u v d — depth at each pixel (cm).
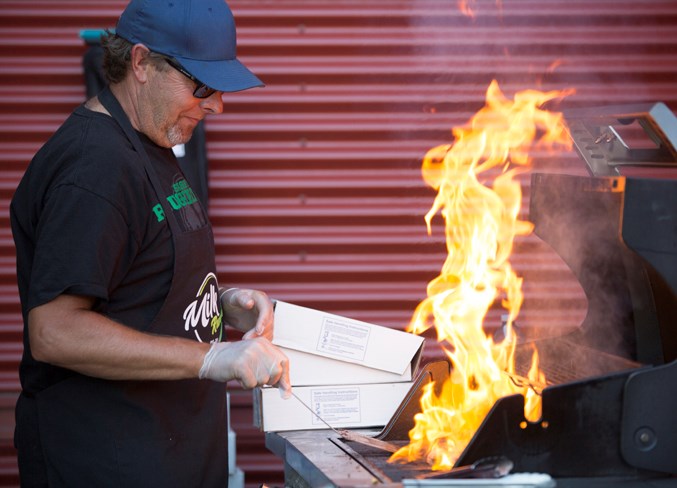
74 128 216
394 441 237
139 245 215
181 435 227
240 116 441
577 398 190
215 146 441
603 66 445
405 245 447
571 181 225
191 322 229
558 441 189
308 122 443
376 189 446
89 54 418
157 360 205
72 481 218
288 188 445
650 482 192
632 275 217
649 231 192
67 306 202
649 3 443
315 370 250
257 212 445
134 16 218
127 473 217
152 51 215
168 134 224
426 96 443
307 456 215
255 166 444
